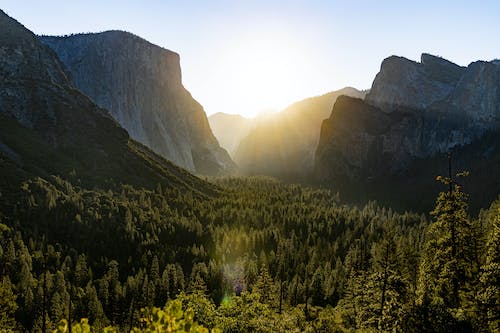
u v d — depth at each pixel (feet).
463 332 87.04
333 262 421.18
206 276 361.92
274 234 488.02
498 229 101.60
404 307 97.50
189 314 48.29
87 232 424.87
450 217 112.88
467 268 111.96
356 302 183.21
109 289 333.42
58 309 268.21
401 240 379.14
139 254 404.77
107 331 52.16
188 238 462.19
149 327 47.24
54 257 361.30
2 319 154.10
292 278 376.48
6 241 357.00
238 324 115.44
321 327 138.41
